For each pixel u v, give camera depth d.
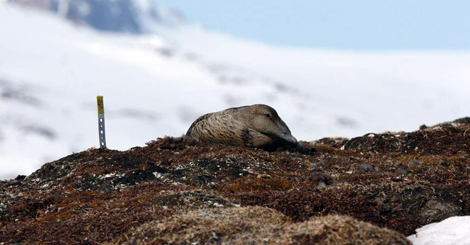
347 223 37.84
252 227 40.84
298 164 63.38
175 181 58.09
